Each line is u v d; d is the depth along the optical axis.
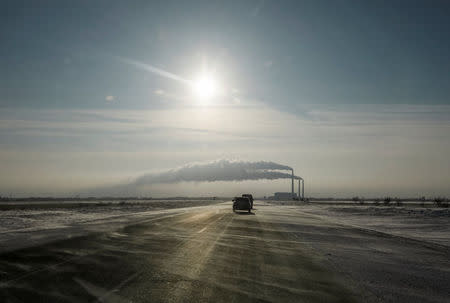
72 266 9.46
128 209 52.41
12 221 26.59
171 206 71.25
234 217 33.31
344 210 54.56
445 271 10.62
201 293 7.25
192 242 15.09
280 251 13.27
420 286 8.55
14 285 7.45
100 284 7.69
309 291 7.68
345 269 10.23
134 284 7.78
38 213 38.50
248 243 15.26
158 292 7.21
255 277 8.87
